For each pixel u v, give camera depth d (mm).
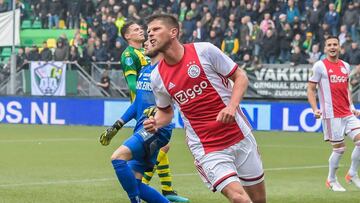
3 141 42531
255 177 14336
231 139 13961
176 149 38000
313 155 35750
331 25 55219
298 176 27625
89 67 56562
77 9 64500
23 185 24094
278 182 25750
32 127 54031
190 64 13711
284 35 54844
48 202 20422
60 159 32906
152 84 14312
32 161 32000
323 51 54125
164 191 20953
